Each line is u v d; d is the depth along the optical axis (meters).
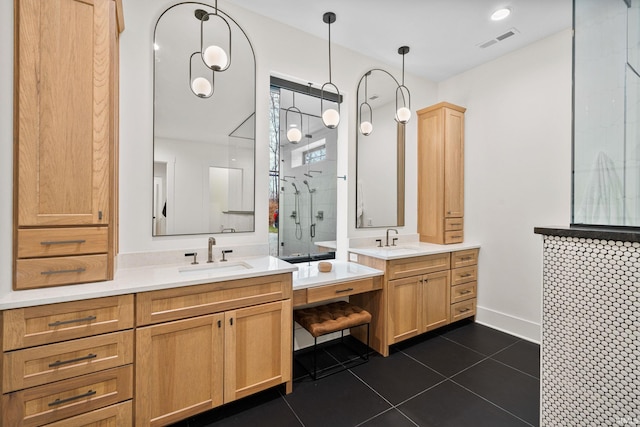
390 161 3.23
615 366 1.06
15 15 1.36
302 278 2.24
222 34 2.25
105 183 1.54
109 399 1.39
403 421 1.69
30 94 1.38
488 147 3.13
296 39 2.58
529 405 1.83
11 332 1.20
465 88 3.35
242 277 1.74
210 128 2.22
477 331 2.98
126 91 1.92
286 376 1.92
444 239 3.18
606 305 1.08
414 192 3.43
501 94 3.02
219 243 2.25
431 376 2.16
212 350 1.65
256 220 2.39
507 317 2.94
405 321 2.58
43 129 1.40
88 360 1.35
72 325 1.32
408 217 3.37
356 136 2.98
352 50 2.92
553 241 1.24
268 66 2.45
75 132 1.47
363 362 2.37
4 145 1.28
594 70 1.36
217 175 2.24
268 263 2.09
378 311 2.54
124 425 1.43
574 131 1.39
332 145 3.15
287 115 2.98
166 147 2.06
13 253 1.34
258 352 1.81
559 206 2.60
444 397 1.91
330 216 3.18
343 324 2.14
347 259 2.94
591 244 1.11
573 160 1.39
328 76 2.76
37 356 1.25
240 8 2.32
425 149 3.37
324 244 3.15
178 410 1.55
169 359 1.53
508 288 2.95
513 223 2.91
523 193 2.84
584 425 1.14
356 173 2.99
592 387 1.12
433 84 3.60
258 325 1.81
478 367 2.28
